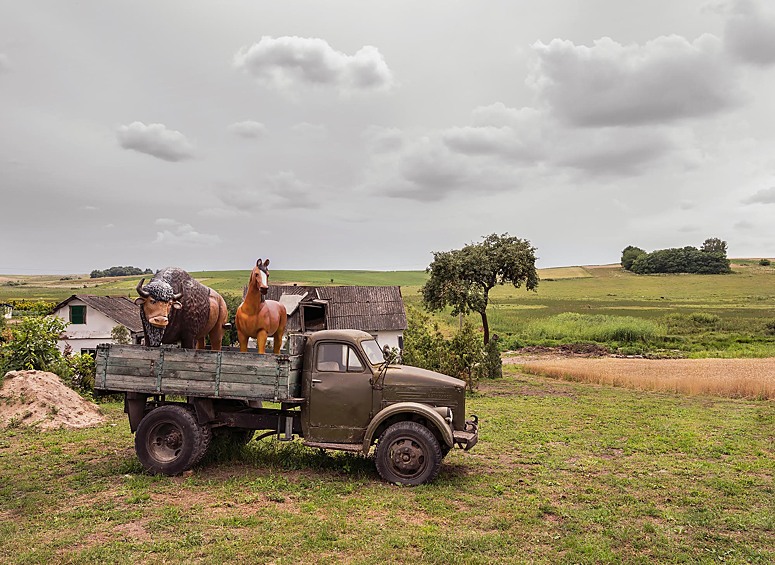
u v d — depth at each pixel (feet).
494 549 21.39
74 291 344.08
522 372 109.19
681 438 44.34
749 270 449.89
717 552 21.59
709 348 161.68
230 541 21.76
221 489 28.60
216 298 36.52
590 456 38.22
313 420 32.17
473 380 84.94
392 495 27.91
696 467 35.17
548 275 497.46
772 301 306.14
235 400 33.99
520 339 186.09
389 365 33.35
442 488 29.22
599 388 83.61
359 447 31.12
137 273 519.19
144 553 20.59
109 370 32.27
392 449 30.53
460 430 31.65
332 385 32.12
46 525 23.34
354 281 407.85
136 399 32.73
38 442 39.50
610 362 124.16
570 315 222.07
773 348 154.92
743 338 173.47
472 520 24.73
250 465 33.22
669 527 24.32
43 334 61.67
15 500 26.68
